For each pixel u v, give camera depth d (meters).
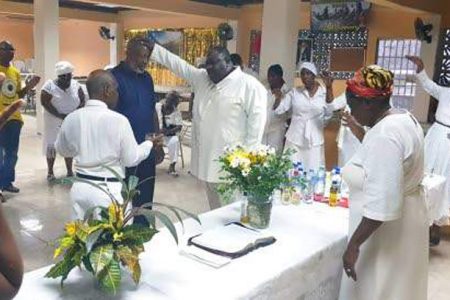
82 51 14.62
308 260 1.64
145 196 2.74
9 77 3.93
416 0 5.86
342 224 1.99
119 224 1.31
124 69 2.69
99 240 1.28
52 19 7.32
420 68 3.83
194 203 4.47
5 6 9.55
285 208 2.21
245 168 1.81
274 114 4.08
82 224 1.30
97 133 2.06
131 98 2.64
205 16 9.30
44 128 4.77
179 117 5.76
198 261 1.54
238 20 9.74
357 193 1.71
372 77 1.56
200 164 2.83
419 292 1.72
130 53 2.67
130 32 12.09
